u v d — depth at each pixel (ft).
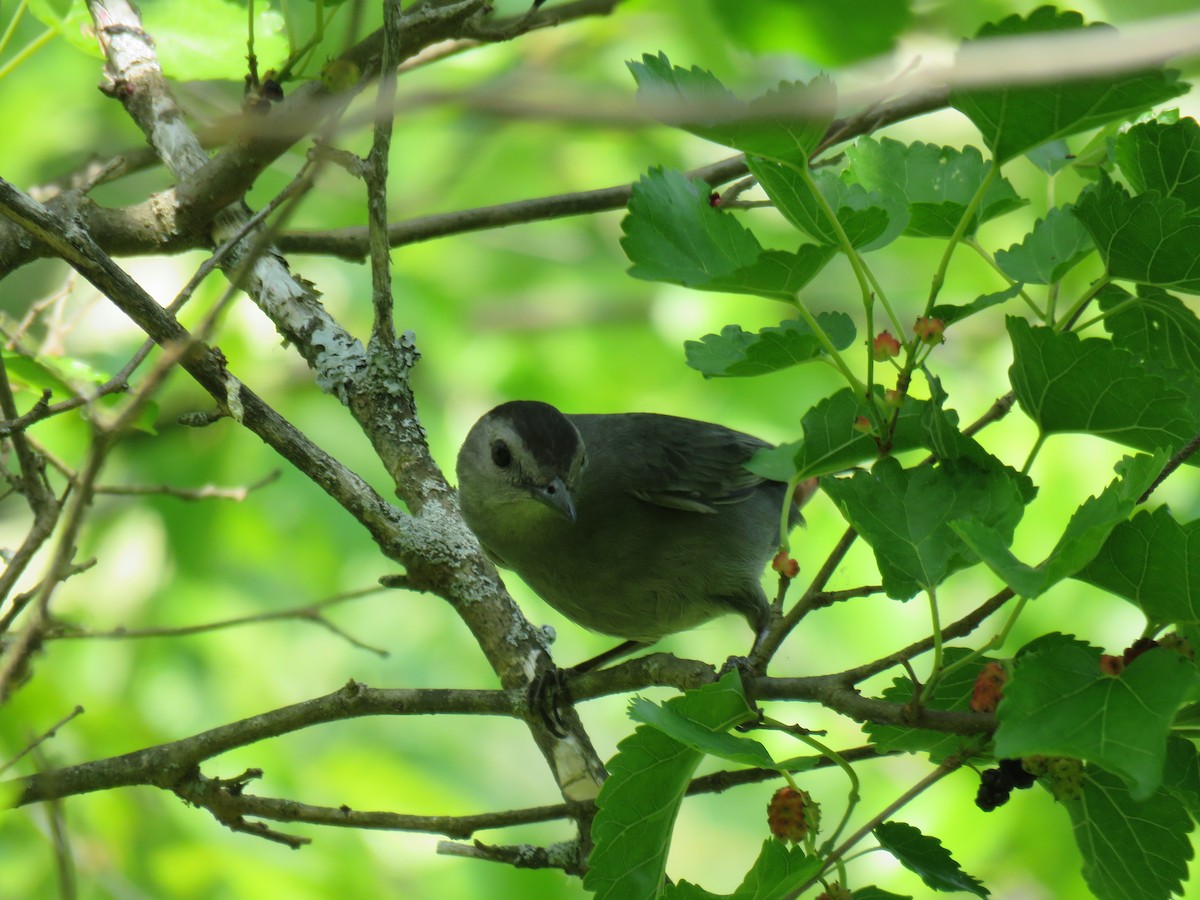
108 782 22.68
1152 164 18.51
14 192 20.93
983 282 57.98
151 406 23.82
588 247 62.13
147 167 33.94
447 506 27.71
